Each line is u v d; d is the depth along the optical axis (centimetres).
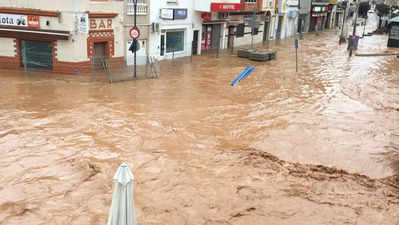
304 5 5553
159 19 2516
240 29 3722
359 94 1841
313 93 1806
